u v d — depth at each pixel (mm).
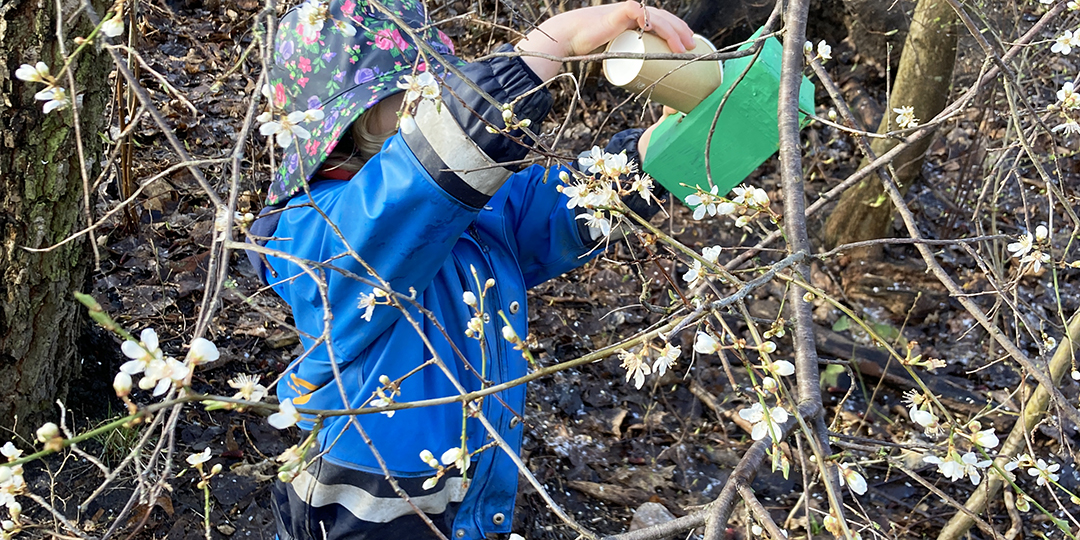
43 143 1687
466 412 971
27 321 1852
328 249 1270
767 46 1461
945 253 3488
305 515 1412
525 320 1549
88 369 2229
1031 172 3695
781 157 1223
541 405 2756
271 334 2574
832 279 3377
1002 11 3008
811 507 1213
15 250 1762
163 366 777
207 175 3020
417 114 1179
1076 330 1806
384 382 1048
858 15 4059
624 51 1387
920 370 3033
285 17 1390
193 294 2639
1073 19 2785
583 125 3695
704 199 1179
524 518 2336
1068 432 2771
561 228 1595
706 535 863
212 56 3602
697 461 2660
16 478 940
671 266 3287
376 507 1366
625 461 2629
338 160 1384
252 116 948
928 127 1445
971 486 2592
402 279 1268
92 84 1751
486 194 1192
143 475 914
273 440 2295
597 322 3092
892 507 2531
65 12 1593
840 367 3039
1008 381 2996
